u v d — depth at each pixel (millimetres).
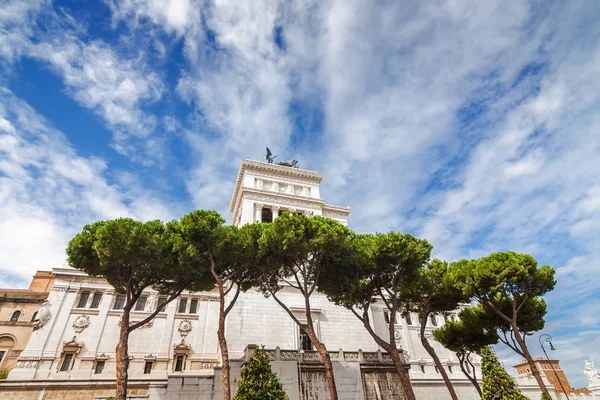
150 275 26891
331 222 28812
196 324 44594
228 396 23141
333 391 24500
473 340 34250
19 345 40094
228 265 29438
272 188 55281
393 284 29641
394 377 32344
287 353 30734
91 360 39031
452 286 30281
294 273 28812
